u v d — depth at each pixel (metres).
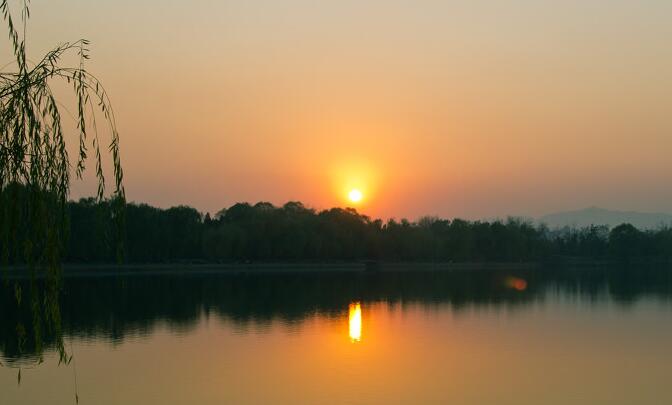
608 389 34.09
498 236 156.75
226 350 43.97
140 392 32.75
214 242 112.88
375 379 35.84
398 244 138.25
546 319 60.50
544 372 37.75
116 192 11.81
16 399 31.17
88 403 30.75
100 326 54.19
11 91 10.66
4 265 10.83
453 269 148.75
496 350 44.47
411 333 51.62
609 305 73.00
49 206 11.05
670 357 42.09
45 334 44.56
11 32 10.77
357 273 125.25
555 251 174.25
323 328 54.09
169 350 43.69
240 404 30.89
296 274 118.88
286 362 40.03
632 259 176.75
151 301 72.88
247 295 80.56
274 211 129.75
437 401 31.56
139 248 105.88
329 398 31.94
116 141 11.74
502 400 31.97
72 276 99.06
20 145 10.59
